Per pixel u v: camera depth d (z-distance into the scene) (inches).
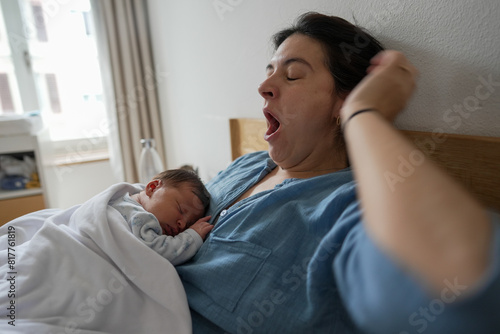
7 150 71.9
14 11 84.3
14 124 71.5
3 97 87.1
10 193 73.3
